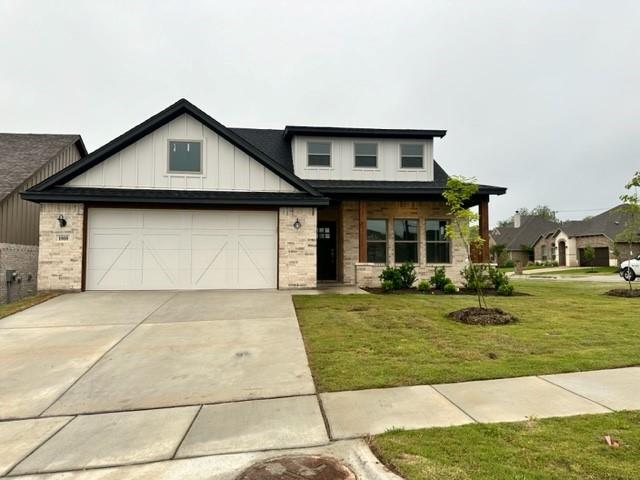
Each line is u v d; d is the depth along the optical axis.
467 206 13.89
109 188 10.93
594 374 4.34
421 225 13.73
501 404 3.55
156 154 11.14
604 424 3.08
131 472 2.61
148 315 7.63
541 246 43.53
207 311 8.00
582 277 22.66
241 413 3.54
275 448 2.89
